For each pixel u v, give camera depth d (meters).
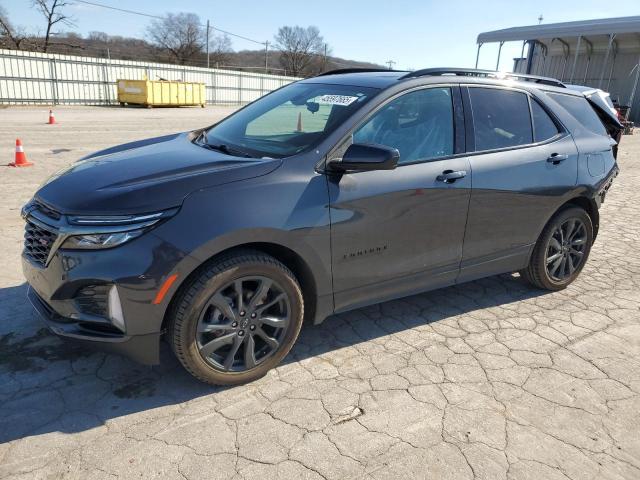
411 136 3.41
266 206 2.81
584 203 4.59
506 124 3.94
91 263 2.55
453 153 3.59
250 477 2.34
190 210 2.64
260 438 2.60
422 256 3.53
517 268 4.23
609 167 4.64
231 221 2.69
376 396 2.97
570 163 4.25
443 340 3.65
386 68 4.30
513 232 4.01
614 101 24.42
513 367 3.34
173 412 2.77
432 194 3.41
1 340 3.37
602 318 4.09
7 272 4.41
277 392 2.98
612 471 2.48
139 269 2.54
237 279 2.81
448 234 3.60
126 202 2.59
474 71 3.88
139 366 3.16
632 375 3.30
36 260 2.82
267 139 3.36
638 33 28.70
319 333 3.69
